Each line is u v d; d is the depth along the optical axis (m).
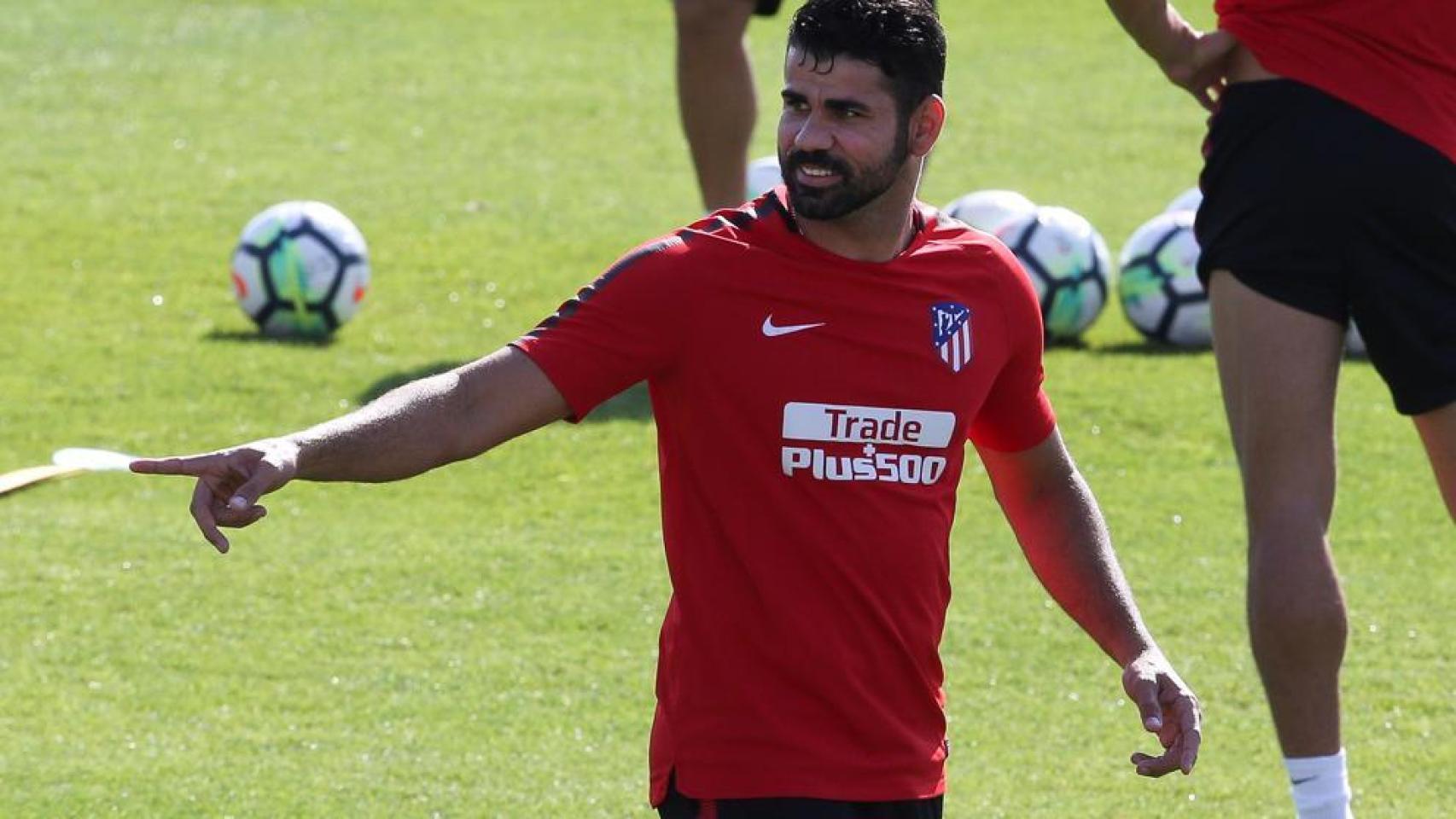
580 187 48.41
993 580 25.17
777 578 12.28
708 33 34.75
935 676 12.84
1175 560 25.92
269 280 35.06
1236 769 19.98
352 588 24.50
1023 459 13.82
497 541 26.23
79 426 30.33
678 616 12.61
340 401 31.80
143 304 37.19
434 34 67.00
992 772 19.73
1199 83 17.70
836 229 12.49
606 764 19.75
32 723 20.42
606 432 30.91
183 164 49.22
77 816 18.23
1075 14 72.44
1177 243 35.78
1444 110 16.70
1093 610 13.82
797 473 12.34
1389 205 16.47
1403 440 30.88
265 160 49.97
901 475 12.52
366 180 48.28
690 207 46.75
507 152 51.97
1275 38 16.98
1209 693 21.88
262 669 22.00
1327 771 16.22
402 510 27.41
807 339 12.35
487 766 19.62
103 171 48.06
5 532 26.11
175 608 23.72
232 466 11.20
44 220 43.12
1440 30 16.62
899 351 12.48
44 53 61.66
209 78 59.50
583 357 12.18
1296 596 16.02
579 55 64.56
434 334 35.81
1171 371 34.22
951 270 12.80
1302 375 16.48
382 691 21.47
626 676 22.05
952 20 71.12
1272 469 16.52
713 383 12.30
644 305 12.25
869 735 12.40
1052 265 35.56
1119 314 38.28
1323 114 16.62
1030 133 55.41
